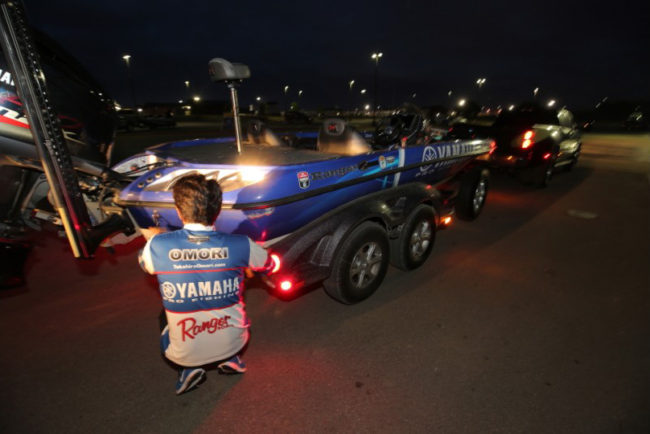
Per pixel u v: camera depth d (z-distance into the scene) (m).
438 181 4.59
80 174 3.23
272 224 2.54
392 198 3.36
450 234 5.12
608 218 5.94
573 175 9.75
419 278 3.79
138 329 2.90
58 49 3.18
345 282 3.02
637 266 4.12
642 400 2.21
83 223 2.61
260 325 2.97
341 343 2.75
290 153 3.16
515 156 7.35
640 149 16.31
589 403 2.19
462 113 8.73
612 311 3.20
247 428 2.02
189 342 1.82
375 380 2.37
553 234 5.16
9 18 2.00
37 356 2.56
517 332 2.89
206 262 1.71
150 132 24.70
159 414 2.11
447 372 2.44
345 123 3.14
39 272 3.79
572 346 2.72
